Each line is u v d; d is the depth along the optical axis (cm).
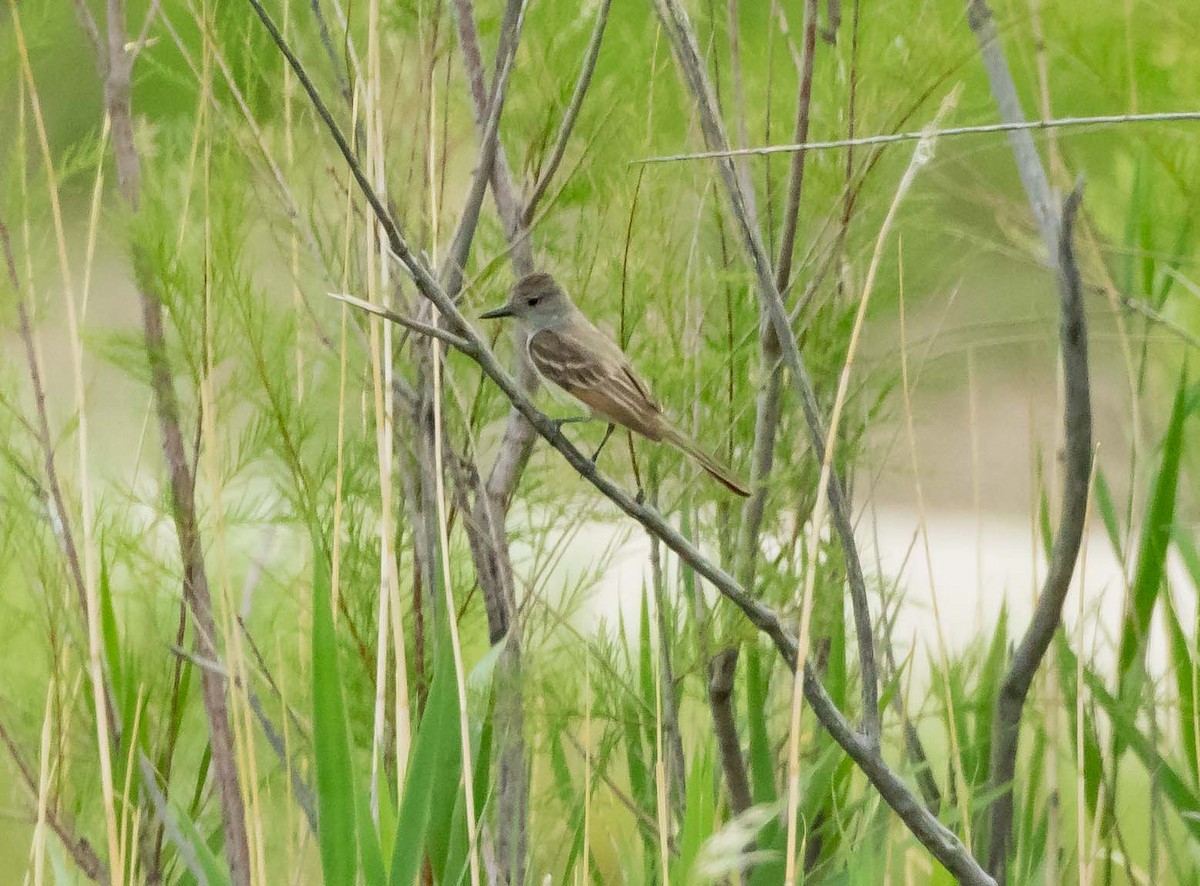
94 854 691
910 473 743
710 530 721
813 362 695
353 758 595
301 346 711
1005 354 817
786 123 740
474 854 611
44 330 712
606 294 725
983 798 672
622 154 718
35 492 687
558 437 563
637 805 746
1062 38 799
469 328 552
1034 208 691
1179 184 778
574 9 767
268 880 738
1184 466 825
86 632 675
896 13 732
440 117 727
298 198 710
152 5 689
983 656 755
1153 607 733
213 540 708
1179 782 719
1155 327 808
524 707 681
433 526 697
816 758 730
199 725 789
